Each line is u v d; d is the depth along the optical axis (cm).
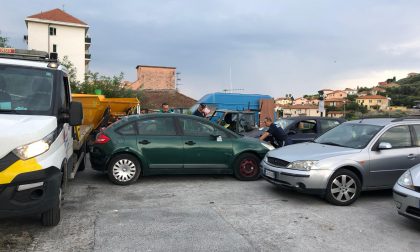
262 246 474
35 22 6122
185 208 632
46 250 443
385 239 511
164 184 810
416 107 1041
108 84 3181
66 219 557
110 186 780
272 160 730
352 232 536
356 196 683
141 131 812
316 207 660
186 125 839
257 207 649
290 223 568
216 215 596
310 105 9081
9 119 484
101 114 1338
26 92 539
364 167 688
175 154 812
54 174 464
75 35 6397
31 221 540
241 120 1311
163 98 4309
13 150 439
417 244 496
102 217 571
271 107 1816
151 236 497
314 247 477
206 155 831
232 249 462
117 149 784
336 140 779
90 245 461
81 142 780
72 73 3156
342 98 9738
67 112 575
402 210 546
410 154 721
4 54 589
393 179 709
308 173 657
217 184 822
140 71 5578
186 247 463
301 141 1094
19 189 429
